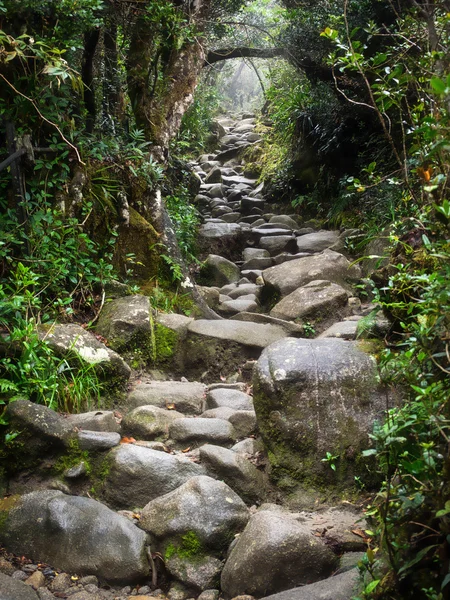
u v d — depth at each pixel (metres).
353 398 3.46
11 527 3.11
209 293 6.18
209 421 3.83
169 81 6.64
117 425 3.84
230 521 3.03
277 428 3.43
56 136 4.84
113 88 6.68
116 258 5.36
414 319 3.28
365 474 3.35
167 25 6.24
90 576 2.93
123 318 4.65
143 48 6.34
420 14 3.28
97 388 4.12
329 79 8.55
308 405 3.44
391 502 2.44
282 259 7.66
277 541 2.77
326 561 2.80
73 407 3.95
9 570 2.95
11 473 3.42
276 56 9.55
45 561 3.02
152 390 4.28
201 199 10.43
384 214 7.15
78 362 4.12
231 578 2.80
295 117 10.19
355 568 2.64
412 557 2.30
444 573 2.18
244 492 3.34
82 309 4.88
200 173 12.12
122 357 4.59
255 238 8.48
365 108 8.10
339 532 2.98
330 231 8.35
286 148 10.88
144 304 4.82
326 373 3.50
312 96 9.71
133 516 3.22
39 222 4.59
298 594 2.56
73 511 3.10
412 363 2.77
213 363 4.84
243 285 6.82
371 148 8.52
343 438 3.39
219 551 2.99
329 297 5.54
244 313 5.54
